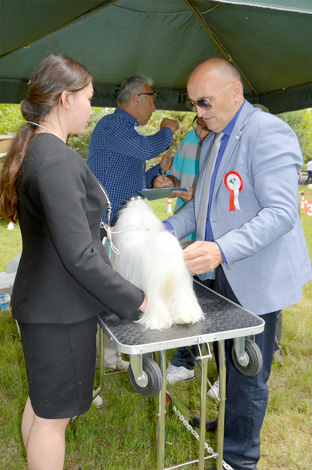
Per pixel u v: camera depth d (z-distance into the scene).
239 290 1.83
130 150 3.04
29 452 1.58
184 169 3.14
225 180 1.80
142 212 1.76
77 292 1.43
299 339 3.66
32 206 1.36
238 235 1.65
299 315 4.15
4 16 2.90
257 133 1.71
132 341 1.38
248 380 1.87
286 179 1.67
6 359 3.30
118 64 4.58
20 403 2.75
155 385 1.44
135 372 1.46
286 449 2.37
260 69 4.32
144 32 4.01
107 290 1.37
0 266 5.93
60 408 1.51
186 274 1.55
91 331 1.52
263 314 1.82
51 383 1.48
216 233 1.87
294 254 1.86
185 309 1.52
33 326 1.45
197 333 1.45
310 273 1.99
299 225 1.99
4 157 1.46
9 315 4.13
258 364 1.65
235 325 1.53
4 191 1.44
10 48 3.76
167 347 1.38
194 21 3.92
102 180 3.08
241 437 1.95
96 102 5.01
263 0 1.97
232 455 1.98
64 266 1.36
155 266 1.49
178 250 1.53
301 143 21.30
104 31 3.94
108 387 2.94
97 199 1.47
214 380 3.01
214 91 1.74
